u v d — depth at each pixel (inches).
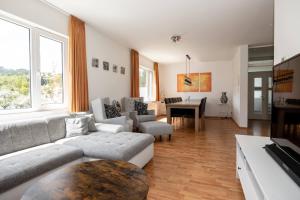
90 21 143.1
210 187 81.6
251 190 56.4
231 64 295.9
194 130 200.7
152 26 152.1
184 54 256.2
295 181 45.3
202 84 313.0
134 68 228.5
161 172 96.3
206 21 140.9
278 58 86.3
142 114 196.1
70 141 96.2
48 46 123.3
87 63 152.7
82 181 50.1
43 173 67.3
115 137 102.9
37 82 113.0
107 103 161.6
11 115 96.3
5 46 97.8
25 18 102.2
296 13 70.1
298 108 52.5
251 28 155.3
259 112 291.0
